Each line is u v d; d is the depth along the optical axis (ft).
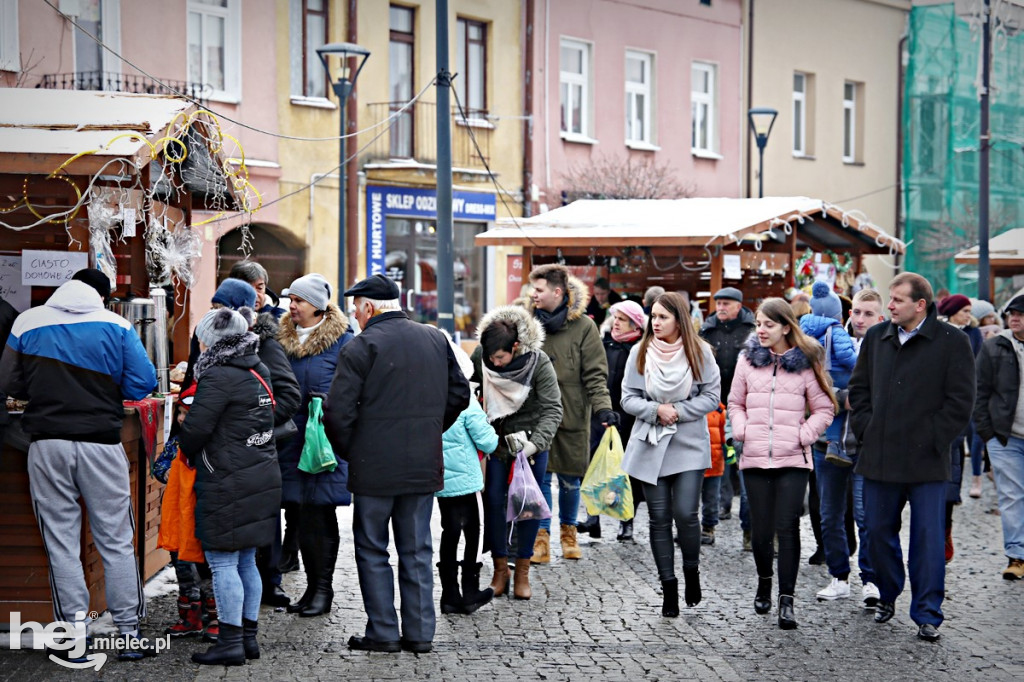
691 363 25.22
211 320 21.03
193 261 31.81
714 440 32.63
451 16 79.36
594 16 87.30
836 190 105.40
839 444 26.68
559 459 30.42
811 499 30.83
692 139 94.79
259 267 28.76
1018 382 29.73
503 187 82.58
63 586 21.39
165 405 26.07
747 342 25.66
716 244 51.13
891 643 23.68
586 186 86.12
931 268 110.11
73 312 21.31
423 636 22.52
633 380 25.70
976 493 42.29
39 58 58.34
